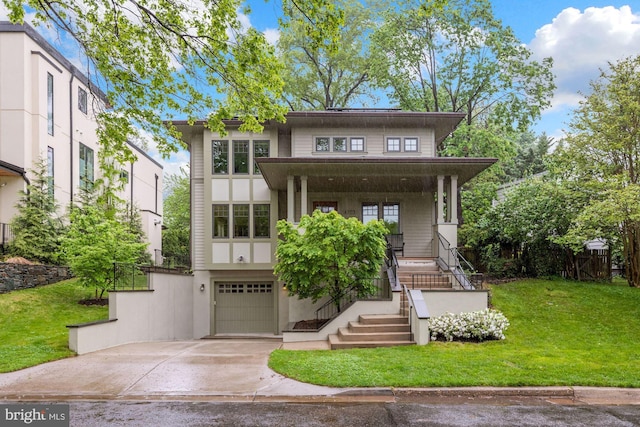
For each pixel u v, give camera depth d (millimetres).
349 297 13062
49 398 6258
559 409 5836
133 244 13711
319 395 6277
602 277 14695
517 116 20406
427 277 13500
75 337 9141
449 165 14438
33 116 16422
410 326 9961
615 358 7984
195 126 16719
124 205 22062
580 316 11102
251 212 16625
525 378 6727
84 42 7406
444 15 20234
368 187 17297
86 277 13141
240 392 6402
